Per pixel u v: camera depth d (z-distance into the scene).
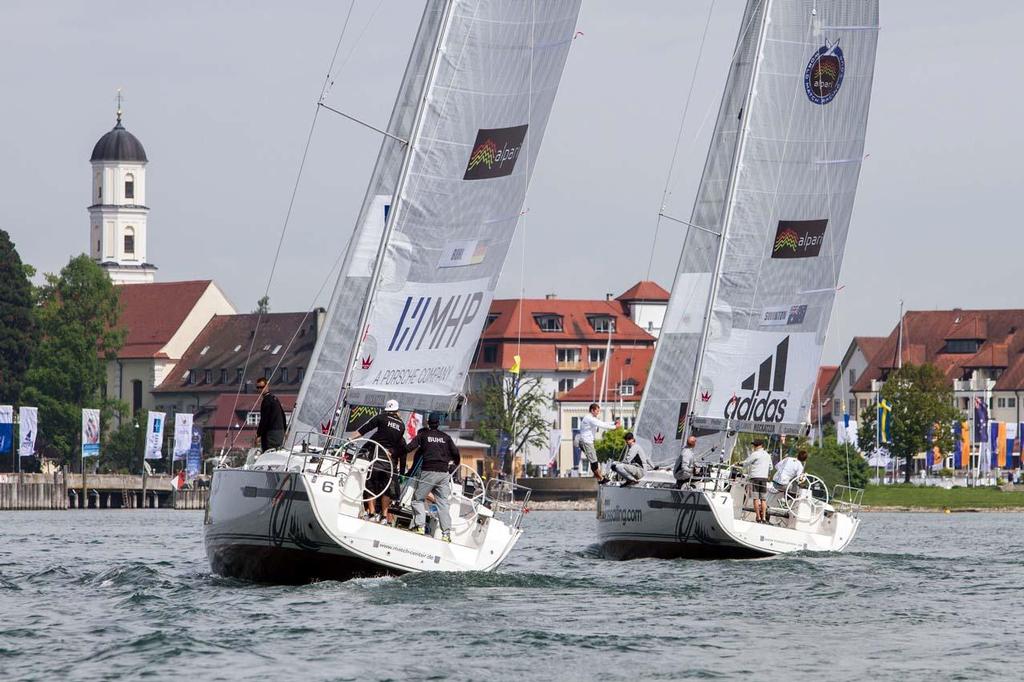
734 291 183.38
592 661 98.12
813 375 185.88
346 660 96.50
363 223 131.12
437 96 130.88
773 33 183.12
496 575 130.00
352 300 131.12
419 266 131.12
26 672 93.19
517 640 104.19
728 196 183.12
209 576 147.12
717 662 99.06
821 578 148.00
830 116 184.50
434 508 127.56
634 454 175.50
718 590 136.75
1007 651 104.50
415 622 110.00
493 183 132.62
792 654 102.62
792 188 184.25
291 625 108.50
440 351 132.38
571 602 124.62
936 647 106.06
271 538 123.88
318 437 130.00
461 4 131.12
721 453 184.00
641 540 168.25
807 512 172.25
